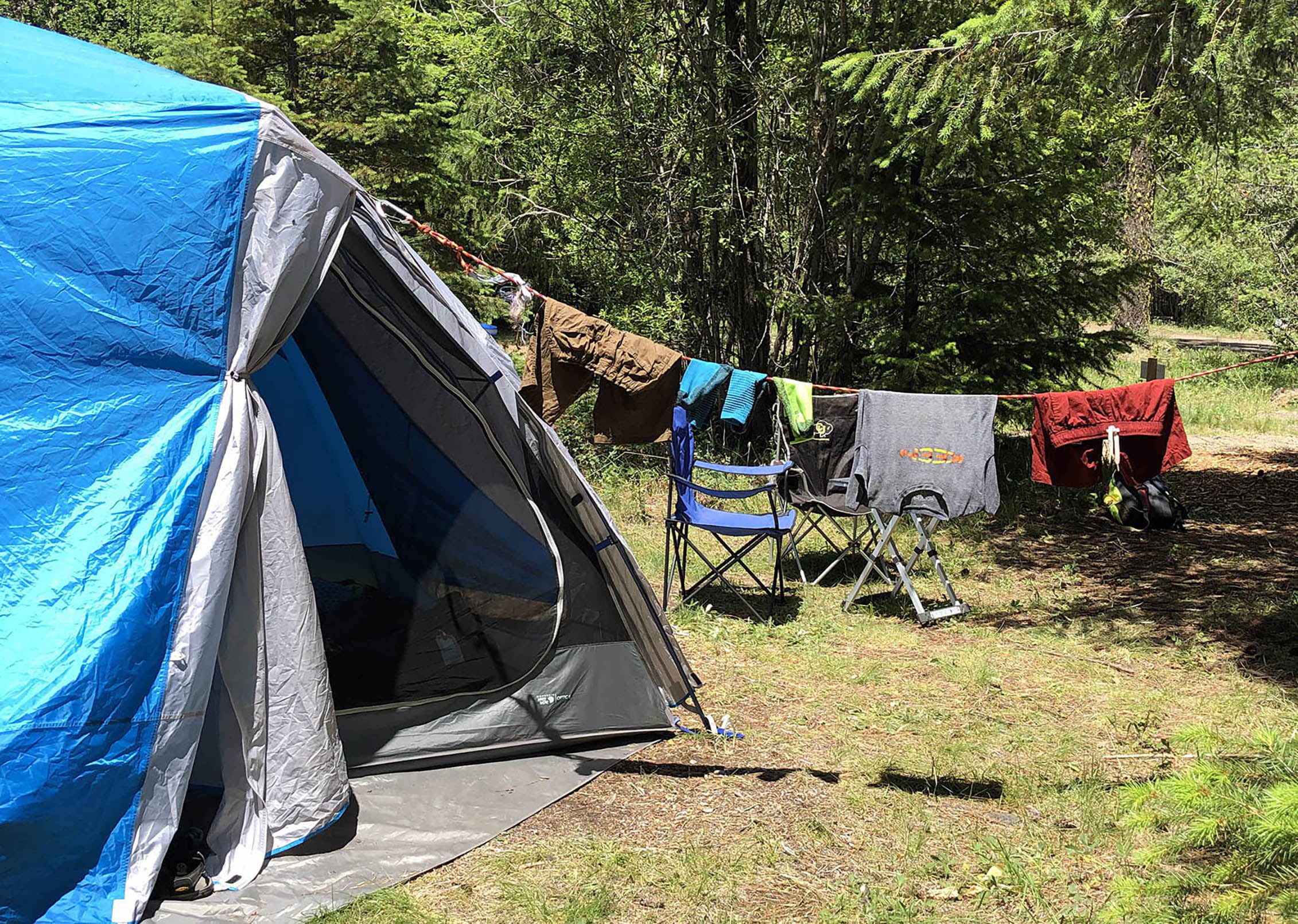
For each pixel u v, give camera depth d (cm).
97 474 337
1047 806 418
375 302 436
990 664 590
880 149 1031
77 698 313
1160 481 917
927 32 1038
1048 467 563
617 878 358
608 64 1152
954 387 1008
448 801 408
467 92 1342
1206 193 1538
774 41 1144
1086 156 1070
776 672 570
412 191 1371
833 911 341
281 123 368
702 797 421
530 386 473
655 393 490
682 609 662
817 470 689
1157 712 515
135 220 349
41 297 339
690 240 1167
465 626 448
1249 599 705
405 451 457
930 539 698
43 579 323
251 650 359
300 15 1323
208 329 356
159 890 336
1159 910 262
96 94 366
